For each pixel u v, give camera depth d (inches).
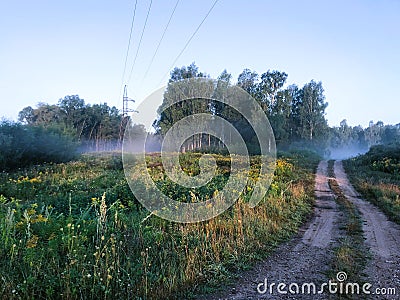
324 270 259.8
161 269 224.4
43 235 225.3
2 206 304.8
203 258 251.6
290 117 2406.5
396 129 3309.5
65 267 196.7
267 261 278.2
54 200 397.7
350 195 661.9
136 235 257.9
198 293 214.1
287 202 488.4
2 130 989.2
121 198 387.2
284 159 1070.4
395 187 685.9
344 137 3796.8
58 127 1301.7
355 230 387.5
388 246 331.0
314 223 426.6
